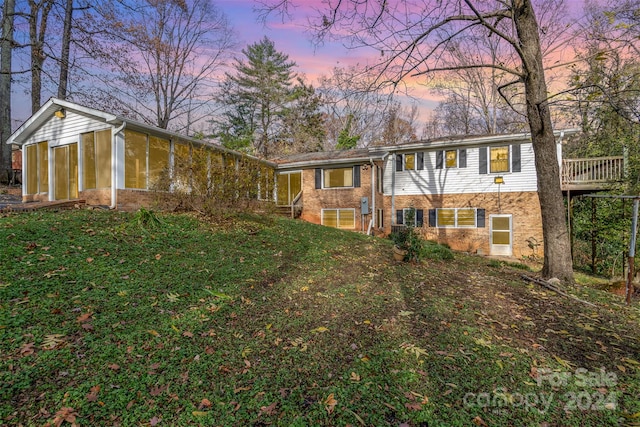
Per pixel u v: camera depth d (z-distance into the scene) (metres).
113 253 5.84
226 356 3.26
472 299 5.31
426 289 5.75
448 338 3.78
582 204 14.22
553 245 6.86
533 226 14.09
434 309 4.72
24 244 5.59
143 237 7.02
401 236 8.28
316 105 31.20
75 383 2.66
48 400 2.46
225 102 30.05
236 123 31.70
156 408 2.49
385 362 3.23
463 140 15.06
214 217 9.63
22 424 2.24
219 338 3.60
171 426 2.33
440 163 15.95
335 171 17.28
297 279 5.95
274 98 31.78
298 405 2.59
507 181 14.59
